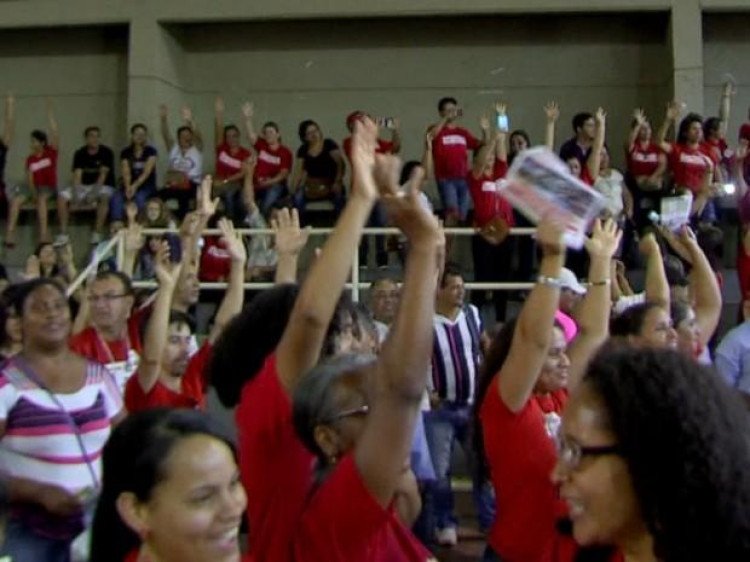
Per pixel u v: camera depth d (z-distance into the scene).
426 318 1.99
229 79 13.50
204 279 9.99
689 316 4.11
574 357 3.27
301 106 13.44
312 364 2.31
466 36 13.32
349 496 2.00
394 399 1.97
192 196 11.60
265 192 11.52
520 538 2.68
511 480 2.69
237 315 2.70
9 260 12.54
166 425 1.80
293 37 13.46
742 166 11.05
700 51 12.48
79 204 12.22
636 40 13.15
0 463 3.35
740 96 12.98
